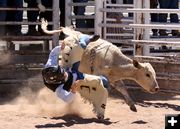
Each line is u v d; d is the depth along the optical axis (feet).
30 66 83.15
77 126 57.11
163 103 74.13
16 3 83.35
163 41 80.89
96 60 63.98
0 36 82.84
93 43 64.54
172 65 79.56
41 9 82.94
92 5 85.15
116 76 63.93
